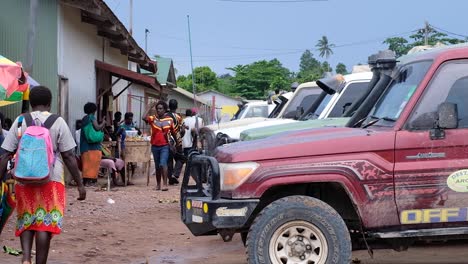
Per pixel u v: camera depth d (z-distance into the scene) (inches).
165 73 1414.9
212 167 217.3
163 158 516.7
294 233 209.8
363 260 277.3
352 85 366.0
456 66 220.4
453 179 211.0
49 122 221.5
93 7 540.4
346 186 210.8
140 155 562.9
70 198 455.8
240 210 212.2
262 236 207.8
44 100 227.6
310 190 224.8
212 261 278.7
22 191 217.3
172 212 410.6
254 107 663.8
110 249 300.4
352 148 212.5
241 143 230.8
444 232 212.2
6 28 503.8
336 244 206.8
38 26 518.3
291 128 304.2
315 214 207.8
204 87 3065.9
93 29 662.5
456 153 212.5
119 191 510.0
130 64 1114.7
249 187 212.5
